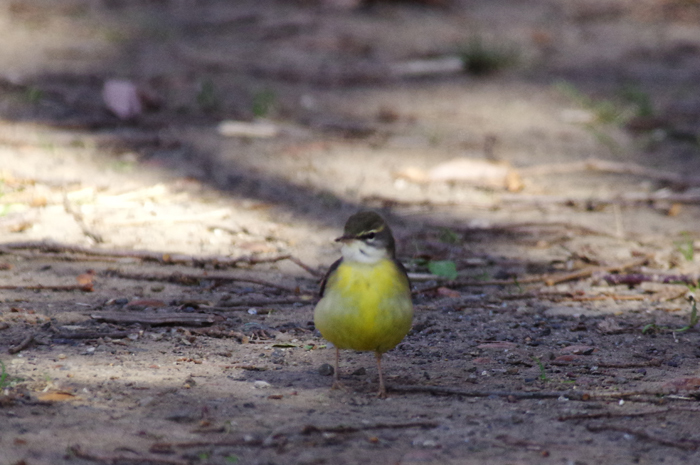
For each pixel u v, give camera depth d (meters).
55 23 25.17
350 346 7.50
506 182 15.78
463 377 8.12
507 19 29.92
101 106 18.52
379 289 7.22
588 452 6.41
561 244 12.89
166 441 6.27
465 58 24.16
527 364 8.52
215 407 7.02
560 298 10.77
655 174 16.38
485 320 9.95
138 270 10.84
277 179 15.41
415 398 7.55
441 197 15.02
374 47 25.34
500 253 12.50
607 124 20.16
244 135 17.84
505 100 21.77
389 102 21.03
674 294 10.95
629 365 8.49
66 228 12.05
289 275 11.12
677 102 21.89
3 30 23.95
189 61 22.61
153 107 18.86
